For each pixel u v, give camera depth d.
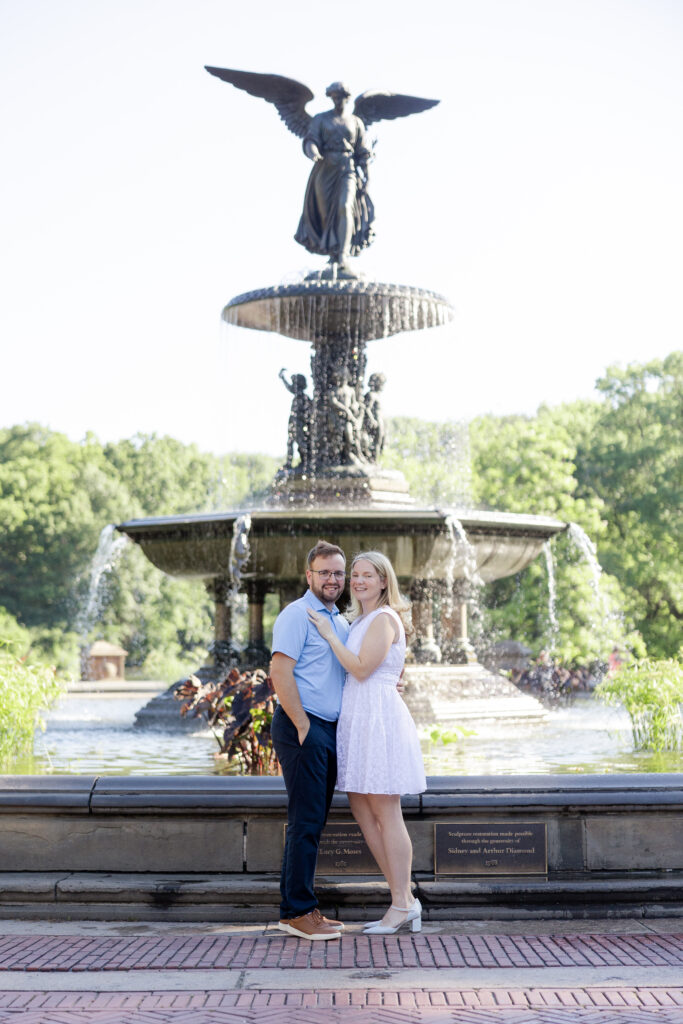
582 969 5.61
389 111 16.84
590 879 6.75
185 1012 5.00
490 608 36.31
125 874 6.89
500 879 6.80
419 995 5.23
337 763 6.34
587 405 48.53
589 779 6.98
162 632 54.59
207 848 6.90
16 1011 5.02
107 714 18.77
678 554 40.66
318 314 16.09
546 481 37.84
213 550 15.18
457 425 41.28
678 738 11.52
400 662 6.41
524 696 15.55
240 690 9.31
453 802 6.84
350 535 14.34
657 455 42.25
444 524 14.35
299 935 6.17
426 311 16.17
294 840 6.21
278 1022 4.87
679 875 6.85
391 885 6.33
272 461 58.75
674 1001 5.12
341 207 16.38
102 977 5.51
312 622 6.37
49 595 54.31
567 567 34.28
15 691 10.90
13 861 6.98
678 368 44.09
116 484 57.78
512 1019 4.89
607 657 33.41
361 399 16.77
